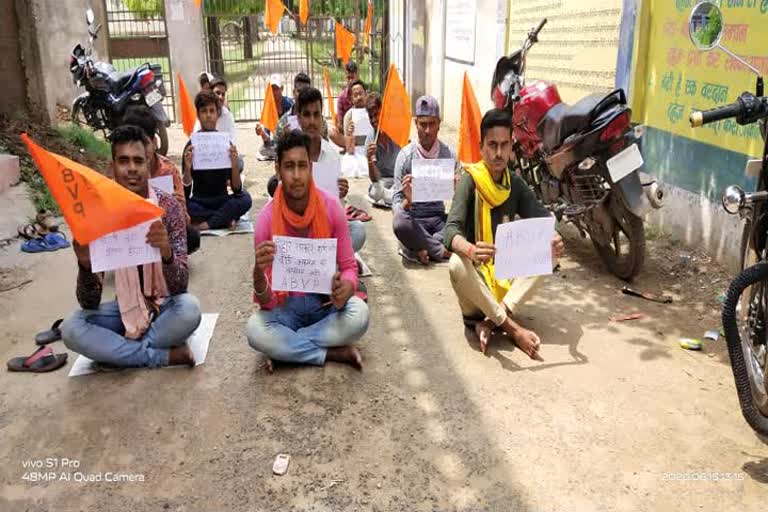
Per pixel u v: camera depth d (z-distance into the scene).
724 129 4.72
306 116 4.52
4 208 5.97
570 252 5.45
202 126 6.07
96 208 2.96
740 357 2.66
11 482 2.70
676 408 3.18
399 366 3.58
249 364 3.61
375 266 5.18
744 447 2.89
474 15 10.06
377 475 2.73
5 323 4.15
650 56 5.65
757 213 2.80
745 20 4.45
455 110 11.30
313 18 15.52
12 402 3.25
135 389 3.35
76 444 2.93
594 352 3.73
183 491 2.64
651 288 4.63
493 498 2.60
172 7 12.61
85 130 9.20
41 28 9.09
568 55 7.16
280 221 3.44
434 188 5.01
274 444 2.93
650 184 4.41
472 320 3.96
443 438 2.96
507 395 3.30
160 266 3.48
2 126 7.62
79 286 3.36
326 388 3.36
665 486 2.65
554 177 5.11
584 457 2.83
